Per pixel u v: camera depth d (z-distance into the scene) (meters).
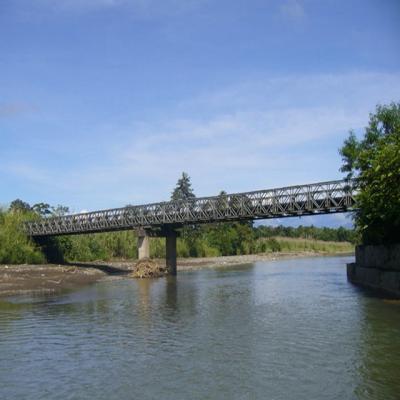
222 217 63.06
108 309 34.91
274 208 58.16
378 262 47.38
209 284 54.44
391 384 16.16
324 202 53.97
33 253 82.94
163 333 25.53
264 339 23.17
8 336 25.55
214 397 15.61
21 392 16.70
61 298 42.44
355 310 31.00
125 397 15.89
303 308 32.69
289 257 144.38
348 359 19.19
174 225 72.50
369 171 46.28
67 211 92.81
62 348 22.69
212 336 24.33
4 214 88.94
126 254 111.06
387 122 56.75
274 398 15.32
